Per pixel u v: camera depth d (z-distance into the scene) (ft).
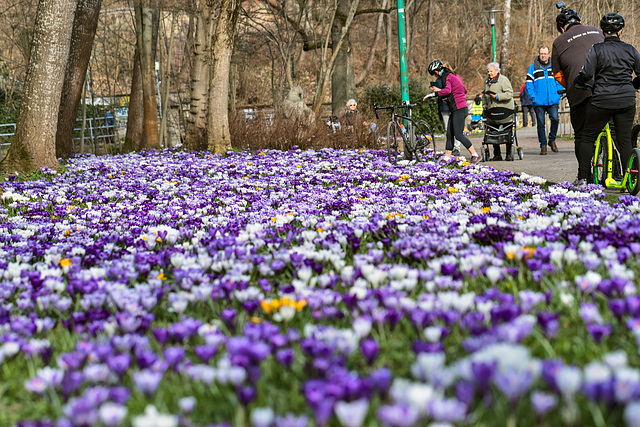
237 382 5.94
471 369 5.45
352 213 19.10
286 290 9.64
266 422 5.12
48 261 13.00
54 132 39.78
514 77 163.02
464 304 7.99
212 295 9.52
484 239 13.30
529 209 17.53
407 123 40.86
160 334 7.51
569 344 7.22
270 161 41.93
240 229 16.97
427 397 5.17
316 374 6.41
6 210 22.62
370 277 9.91
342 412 4.78
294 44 88.79
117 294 9.48
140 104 65.05
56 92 39.34
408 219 16.35
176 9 62.90
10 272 11.68
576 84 22.06
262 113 57.52
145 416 5.69
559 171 30.71
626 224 12.90
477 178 28.84
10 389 6.93
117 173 37.11
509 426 5.14
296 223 18.10
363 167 37.50
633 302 7.36
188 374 6.47
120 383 6.72
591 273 8.80
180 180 33.19
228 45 51.39
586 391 5.14
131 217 20.22
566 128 68.28
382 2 135.64
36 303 9.98
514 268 10.05
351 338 6.93
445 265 10.30
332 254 12.25
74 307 10.19
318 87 65.77
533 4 168.35
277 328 7.57
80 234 17.19
